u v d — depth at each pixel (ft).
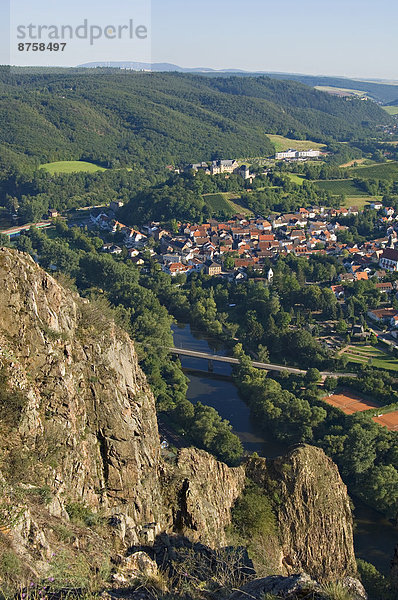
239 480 196.95
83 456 138.51
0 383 122.42
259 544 173.68
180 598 103.14
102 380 152.35
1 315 130.11
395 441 421.59
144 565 110.42
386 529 350.23
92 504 133.80
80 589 90.27
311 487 200.54
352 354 613.52
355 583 115.44
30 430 123.75
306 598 92.63
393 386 536.01
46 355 135.74
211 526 162.91
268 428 474.08
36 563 92.17
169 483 164.35
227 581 113.39
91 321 160.66
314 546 193.47
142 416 164.55
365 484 382.63
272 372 578.66
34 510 106.42
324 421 469.16
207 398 531.50
